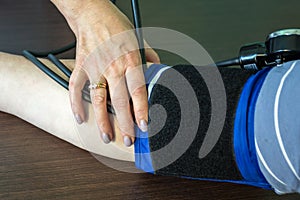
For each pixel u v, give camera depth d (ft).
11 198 1.95
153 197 1.98
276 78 1.68
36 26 3.34
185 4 3.69
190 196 1.99
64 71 2.30
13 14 3.52
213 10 3.61
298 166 1.56
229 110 1.75
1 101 2.40
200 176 1.82
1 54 2.48
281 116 1.58
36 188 2.01
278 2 3.79
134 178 2.07
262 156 1.65
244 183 1.88
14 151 2.22
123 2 3.49
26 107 2.33
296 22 3.48
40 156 2.19
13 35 3.21
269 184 1.78
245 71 1.88
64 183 2.04
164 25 3.34
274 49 1.99
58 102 2.25
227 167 1.77
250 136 1.68
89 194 1.98
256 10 3.64
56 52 2.71
